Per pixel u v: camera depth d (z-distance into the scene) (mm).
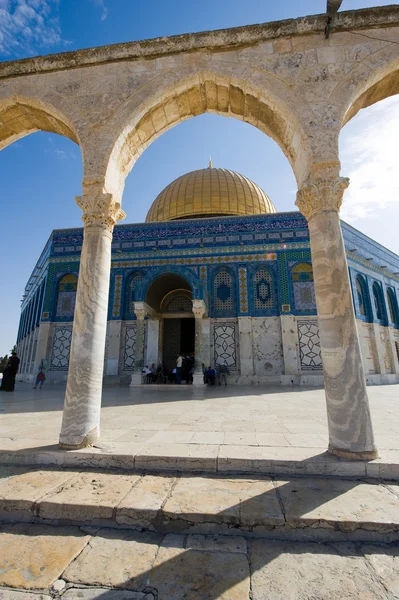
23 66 4715
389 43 4059
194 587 1628
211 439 3641
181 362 12992
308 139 3875
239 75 4230
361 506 2277
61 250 15500
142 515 2209
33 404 6918
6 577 1724
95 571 1764
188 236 15078
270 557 1885
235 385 12836
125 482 2707
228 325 13938
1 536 2139
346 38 4180
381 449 3223
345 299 3406
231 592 1590
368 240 16141
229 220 14992
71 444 3289
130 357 14055
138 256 15117
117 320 14391
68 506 2297
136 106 4348
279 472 2857
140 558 1878
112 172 4363
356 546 1994
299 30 4215
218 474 2865
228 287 14398
